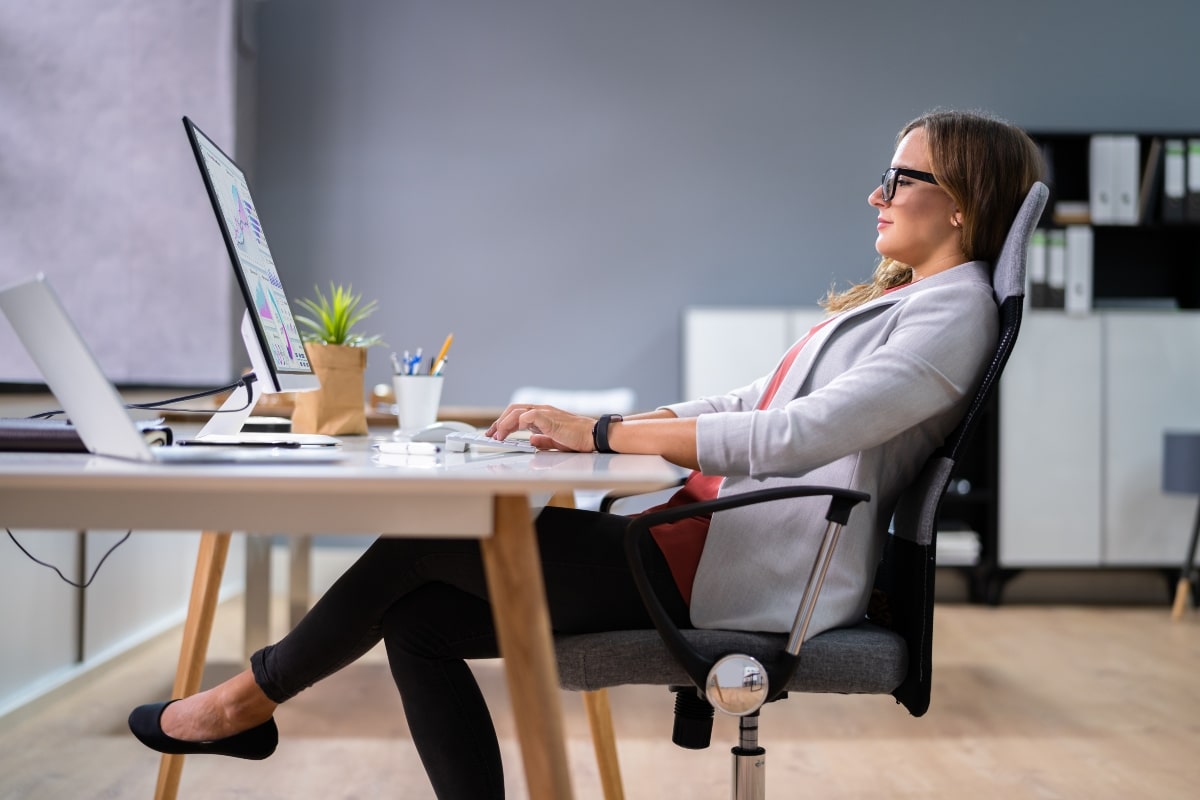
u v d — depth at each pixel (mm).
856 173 5020
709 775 2254
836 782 2223
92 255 4059
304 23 4957
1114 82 5016
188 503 899
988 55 5020
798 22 5020
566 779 947
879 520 1338
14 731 2447
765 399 1500
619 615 1261
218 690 1351
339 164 4973
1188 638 3807
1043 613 4340
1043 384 4555
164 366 4086
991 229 1426
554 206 5016
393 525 910
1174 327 4562
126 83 4078
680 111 5016
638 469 994
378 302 4988
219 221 1292
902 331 1299
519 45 5004
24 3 4012
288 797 2076
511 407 1410
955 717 2730
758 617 1244
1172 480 4375
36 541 2645
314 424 1897
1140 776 2268
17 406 2299
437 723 1259
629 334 5016
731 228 5023
